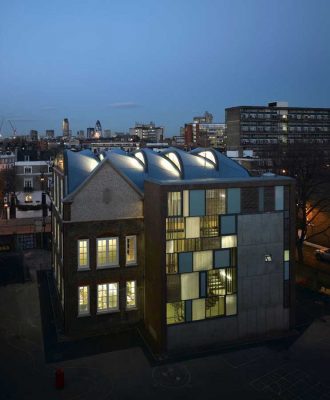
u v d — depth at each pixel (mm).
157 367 26719
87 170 33656
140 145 173125
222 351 28891
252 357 28016
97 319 31516
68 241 30578
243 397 23547
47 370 26250
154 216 29500
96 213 31172
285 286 31672
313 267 48656
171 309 28859
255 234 30625
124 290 32125
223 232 29875
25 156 104875
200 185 29031
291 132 145750
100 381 25047
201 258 29453
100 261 31734
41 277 44625
